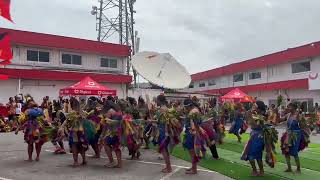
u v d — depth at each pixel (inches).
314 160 453.7
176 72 936.9
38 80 1112.2
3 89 1051.3
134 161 434.0
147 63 909.2
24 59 1120.8
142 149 527.5
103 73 1267.2
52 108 638.5
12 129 806.5
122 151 511.8
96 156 453.4
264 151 370.9
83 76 1182.9
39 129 421.4
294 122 366.0
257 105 347.3
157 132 369.7
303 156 486.6
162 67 923.4
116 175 359.6
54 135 434.9
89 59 1259.8
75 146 398.0
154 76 896.3
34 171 377.1
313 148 574.2
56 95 1146.0
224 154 489.7
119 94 1294.3
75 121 395.9
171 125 367.9
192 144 355.3
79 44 1208.8
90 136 405.1
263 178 344.5
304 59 1307.8
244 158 348.2
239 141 620.4
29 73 1074.7
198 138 353.4
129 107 450.3
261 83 1520.7
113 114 390.9
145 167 398.6
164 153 370.6
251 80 1644.9
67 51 1211.9
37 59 1149.1
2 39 577.6
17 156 462.9
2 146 547.5
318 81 1171.3
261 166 352.5
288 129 368.8
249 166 401.1
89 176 355.6
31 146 428.8
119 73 1325.0
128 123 398.3
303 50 1261.1
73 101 401.4
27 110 426.6
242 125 613.9
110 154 396.5
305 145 371.2
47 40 1141.1
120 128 391.5
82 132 396.5
